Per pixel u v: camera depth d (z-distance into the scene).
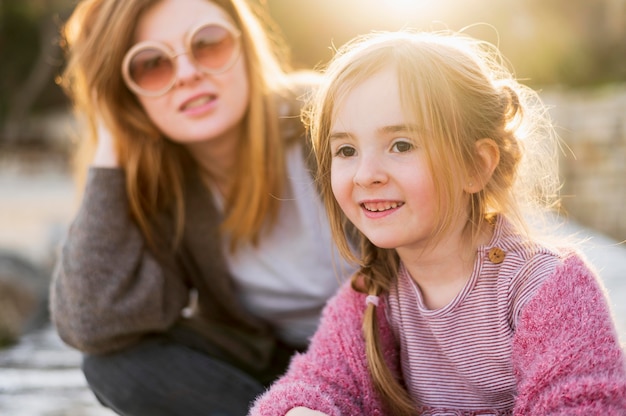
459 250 1.31
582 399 1.14
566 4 16.62
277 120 1.92
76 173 2.27
